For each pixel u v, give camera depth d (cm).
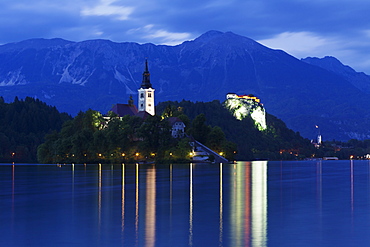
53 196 13575
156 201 12469
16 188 15900
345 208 11344
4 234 8506
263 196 13650
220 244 7825
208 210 10925
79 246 7750
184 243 7881
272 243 7888
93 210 10956
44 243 7931
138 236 8344
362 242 7969
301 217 10075
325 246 7738
